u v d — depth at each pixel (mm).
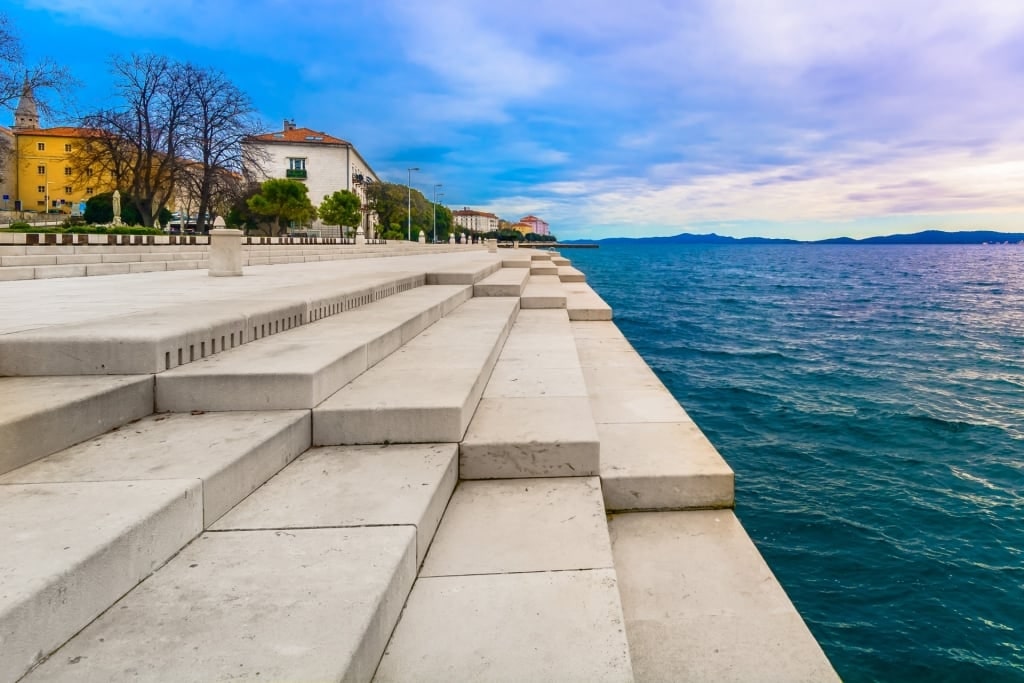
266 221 68312
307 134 85438
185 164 47906
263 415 3602
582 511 3350
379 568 2264
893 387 17031
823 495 9117
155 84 45625
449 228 127562
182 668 1661
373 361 5086
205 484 2553
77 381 3424
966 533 7852
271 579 2166
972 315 37219
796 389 16844
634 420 5289
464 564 2771
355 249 36250
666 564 3346
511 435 3916
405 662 2084
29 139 83500
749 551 3484
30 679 1598
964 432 12406
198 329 4066
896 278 84438
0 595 1614
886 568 7023
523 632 2264
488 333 7016
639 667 2521
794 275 91750
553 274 20281
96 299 7273
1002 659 5512
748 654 2604
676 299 49406
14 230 27453
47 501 2258
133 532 2074
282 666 1681
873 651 5637
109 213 54594
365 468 3344
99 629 1838
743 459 10836
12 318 5043
